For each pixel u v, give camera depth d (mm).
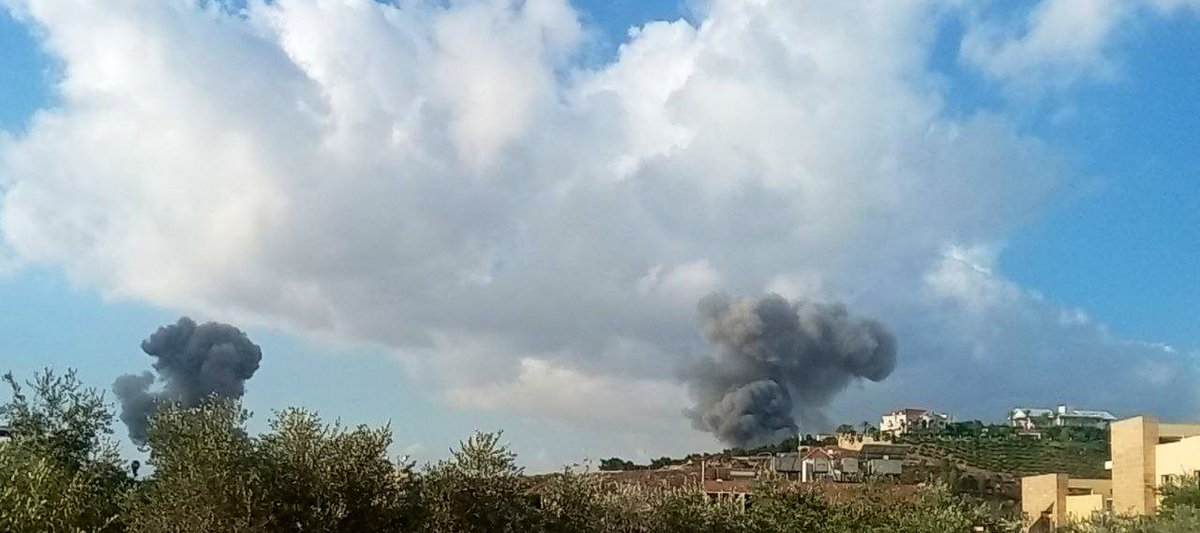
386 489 26531
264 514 24156
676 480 60656
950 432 137000
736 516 44750
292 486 24922
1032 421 138000
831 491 49969
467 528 28016
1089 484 64375
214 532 23797
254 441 25234
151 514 24625
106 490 28016
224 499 24000
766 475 51281
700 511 44031
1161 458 50438
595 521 33750
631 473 77062
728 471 80500
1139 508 50969
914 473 83500
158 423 25125
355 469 25797
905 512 45250
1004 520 46469
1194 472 46844
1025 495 68500
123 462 29109
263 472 24734
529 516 29406
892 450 118438
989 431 135375
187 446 24484
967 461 111688
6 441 27547
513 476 29234
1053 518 63344
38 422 28531
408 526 26906
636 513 42812
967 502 46875
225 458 24422
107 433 29422
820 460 78312
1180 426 51562
